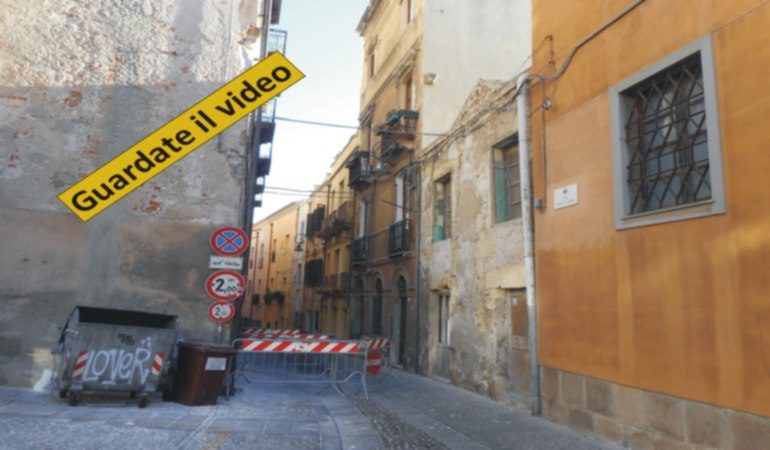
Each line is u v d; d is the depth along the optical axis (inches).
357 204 944.9
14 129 353.1
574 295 308.5
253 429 266.2
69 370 283.7
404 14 772.0
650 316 251.6
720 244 218.8
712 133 225.0
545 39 355.6
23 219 345.4
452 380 493.4
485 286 439.2
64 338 298.8
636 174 274.5
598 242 290.4
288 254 1626.5
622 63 281.4
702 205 228.1
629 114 281.6
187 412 295.6
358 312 870.4
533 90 366.9
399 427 299.0
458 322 489.4
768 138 202.2
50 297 341.7
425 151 607.8
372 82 905.5
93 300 348.2
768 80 203.9
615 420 271.4
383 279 747.4
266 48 473.7
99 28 379.2
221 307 363.9
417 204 622.8
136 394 309.7
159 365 297.9
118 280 354.3
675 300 238.4
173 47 394.6
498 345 413.1
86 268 350.3
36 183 351.3
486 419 331.3
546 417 331.6
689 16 241.9
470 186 481.7
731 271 213.3
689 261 232.7
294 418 303.3
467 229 482.0
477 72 676.7
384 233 764.0
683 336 233.1
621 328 269.3
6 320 332.8
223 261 370.0
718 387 215.5
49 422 244.5
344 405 366.0
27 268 341.1
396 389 459.8
